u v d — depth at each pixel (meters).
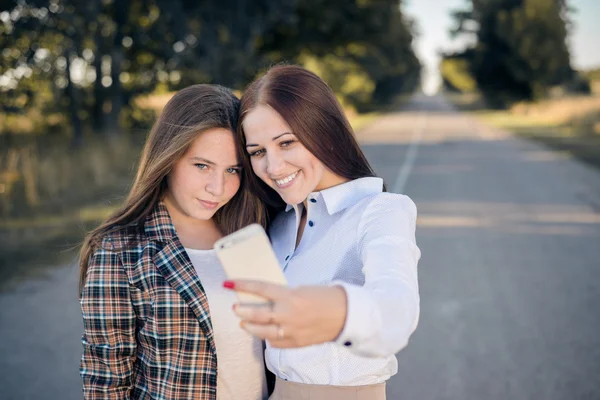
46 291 5.41
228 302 1.74
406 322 1.14
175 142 1.67
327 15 24.34
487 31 48.75
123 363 1.64
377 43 29.61
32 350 4.16
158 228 1.68
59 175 9.73
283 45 25.83
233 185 1.80
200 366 1.64
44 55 14.18
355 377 1.62
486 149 19.17
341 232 1.64
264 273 1.17
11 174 8.98
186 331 1.63
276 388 1.73
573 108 33.31
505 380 3.72
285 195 1.67
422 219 8.63
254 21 18.97
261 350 1.82
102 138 14.49
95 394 1.62
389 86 63.72
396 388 3.64
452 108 60.03
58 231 7.36
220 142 1.70
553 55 45.69
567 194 10.73
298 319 1.01
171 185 1.78
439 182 12.09
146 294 1.62
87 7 13.35
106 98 15.93
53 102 15.38
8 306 5.03
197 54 17.05
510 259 6.50
